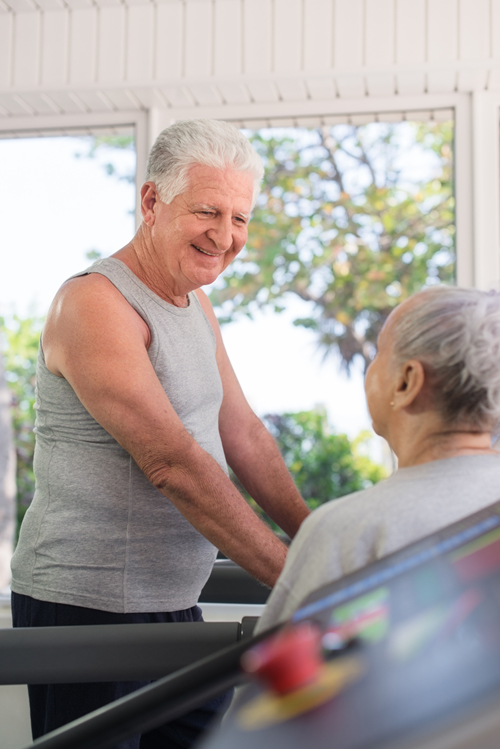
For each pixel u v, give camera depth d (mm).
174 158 1353
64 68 2561
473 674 302
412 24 2396
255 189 1436
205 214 1356
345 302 6062
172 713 614
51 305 1385
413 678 314
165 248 1385
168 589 1368
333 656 348
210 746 334
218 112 2650
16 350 5449
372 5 2424
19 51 2584
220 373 1649
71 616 1312
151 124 2648
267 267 6070
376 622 367
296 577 796
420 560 425
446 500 765
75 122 2732
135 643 1086
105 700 1295
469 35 2369
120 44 2535
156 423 1265
